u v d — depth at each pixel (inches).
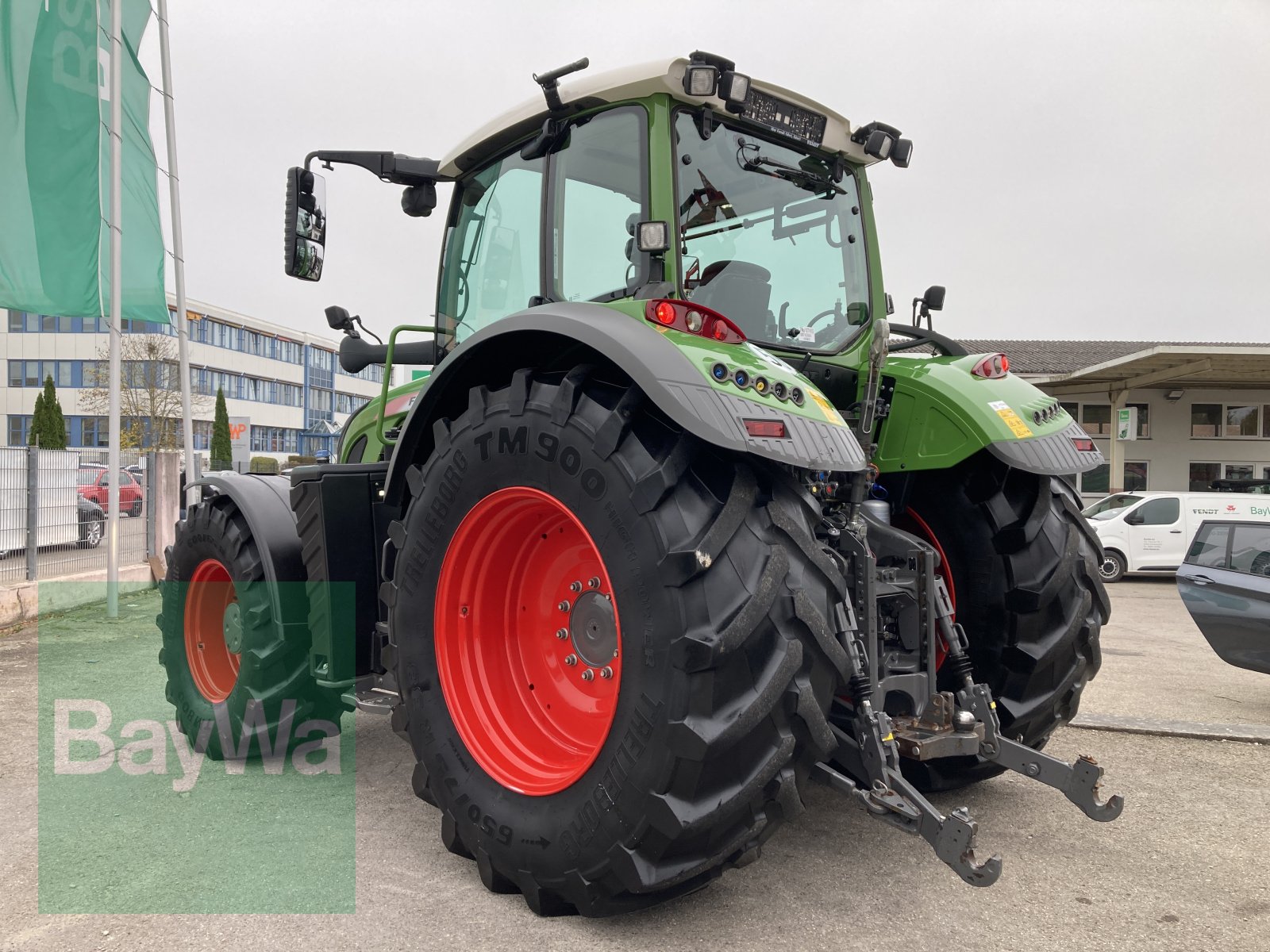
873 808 84.0
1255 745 153.8
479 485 97.3
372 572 129.1
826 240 122.4
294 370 2343.8
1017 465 109.0
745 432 79.2
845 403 124.0
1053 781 96.2
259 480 145.9
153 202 355.3
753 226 112.7
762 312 113.2
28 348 1875.0
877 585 98.9
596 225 108.1
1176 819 117.7
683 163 103.9
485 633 103.1
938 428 116.7
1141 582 534.3
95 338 1872.5
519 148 121.8
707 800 77.9
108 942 84.1
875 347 100.3
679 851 79.6
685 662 76.4
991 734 101.2
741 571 79.2
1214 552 208.4
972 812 120.1
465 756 97.5
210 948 82.9
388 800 123.5
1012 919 89.0
